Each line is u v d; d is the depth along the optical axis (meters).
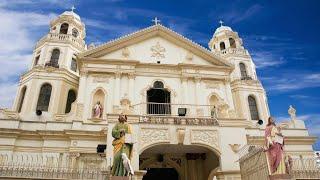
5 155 22.41
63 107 29.36
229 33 37.66
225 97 27.72
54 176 15.50
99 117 24.94
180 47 29.61
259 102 32.41
